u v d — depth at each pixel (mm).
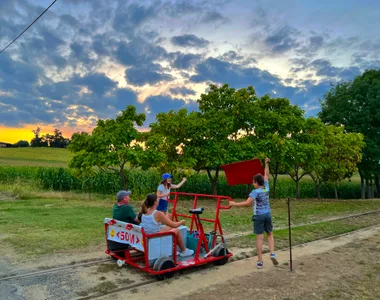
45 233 8812
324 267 6230
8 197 16641
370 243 8203
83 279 5457
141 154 14055
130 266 6145
